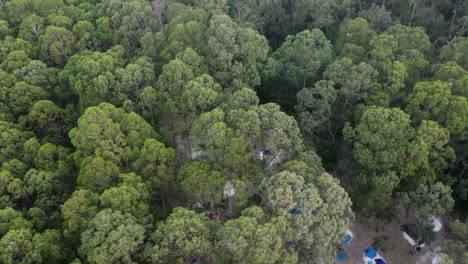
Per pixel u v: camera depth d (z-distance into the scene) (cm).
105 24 6944
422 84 5078
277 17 9281
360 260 4991
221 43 5656
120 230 3431
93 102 5341
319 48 6262
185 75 5272
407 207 4734
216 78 5781
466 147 5069
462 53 5784
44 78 6047
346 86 5338
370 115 4744
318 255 3778
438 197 4403
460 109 4709
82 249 3525
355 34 6600
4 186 4278
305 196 3716
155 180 4319
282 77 6575
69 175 4725
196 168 4228
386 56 5697
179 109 5250
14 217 3950
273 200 3681
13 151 4881
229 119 4528
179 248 3506
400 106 5275
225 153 4312
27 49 6644
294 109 6481
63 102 6209
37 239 3603
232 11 8725
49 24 7244
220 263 3612
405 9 8394
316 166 4391
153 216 4275
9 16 7656
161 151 4391
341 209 3891
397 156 4675
